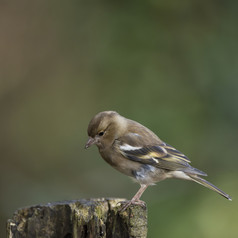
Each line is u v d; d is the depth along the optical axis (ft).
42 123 51.57
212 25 47.42
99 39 48.83
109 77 48.14
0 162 51.11
